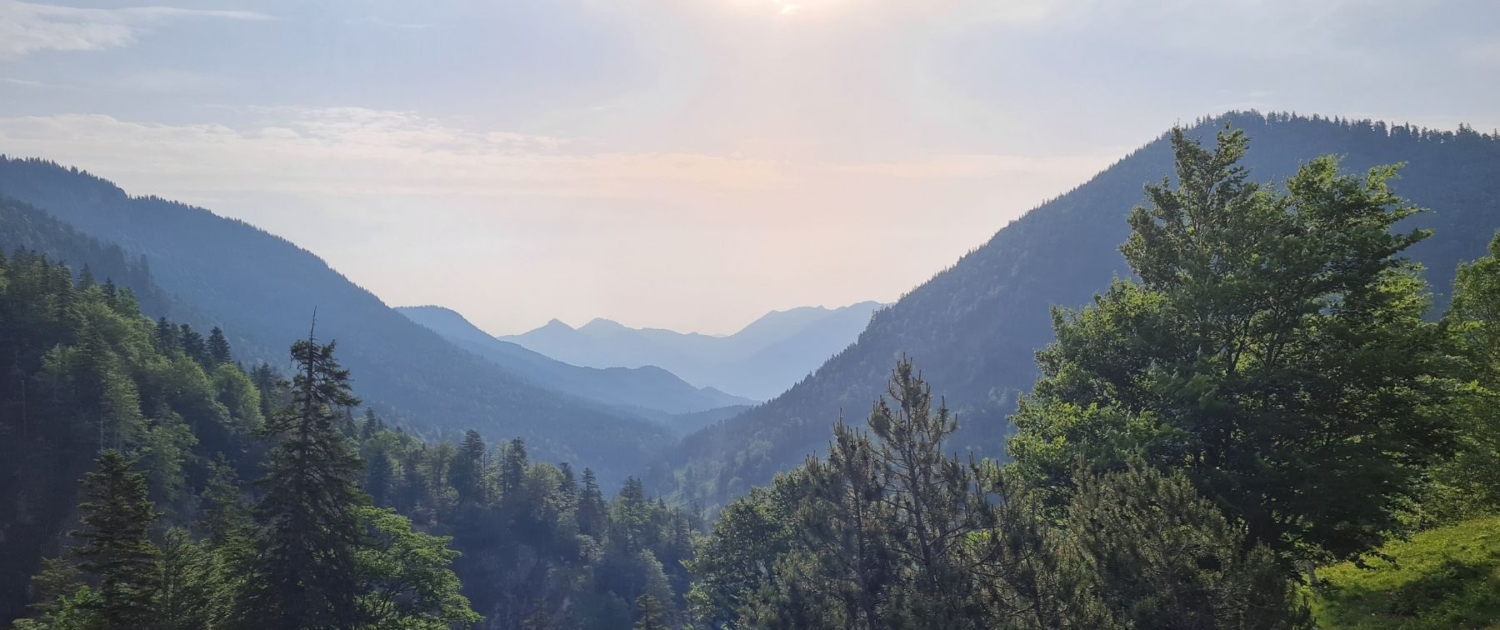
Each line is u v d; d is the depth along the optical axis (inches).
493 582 5000.0
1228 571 609.0
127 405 3499.0
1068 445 1034.1
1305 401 946.7
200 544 1438.2
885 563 845.8
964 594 745.6
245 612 1176.2
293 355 1235.2
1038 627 689.0
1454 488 1078.4
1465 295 1124.5
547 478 5876.0
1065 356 1193.4
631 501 5895.7
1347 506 853.8
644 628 2979.8
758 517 1921.8
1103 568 655.1
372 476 4945.9
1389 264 937.5
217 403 4493.1
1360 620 848.9
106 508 1116.5
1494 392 1010.1
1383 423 917.8
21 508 3093.0
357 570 1357.0
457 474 5590.6
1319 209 984.9
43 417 3395.7
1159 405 1035.3
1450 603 794.2
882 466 863.7
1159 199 1166.3
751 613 932.6
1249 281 939.3
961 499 815.7
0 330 3801.7
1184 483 677.3
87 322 4207.7
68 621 1213.1
